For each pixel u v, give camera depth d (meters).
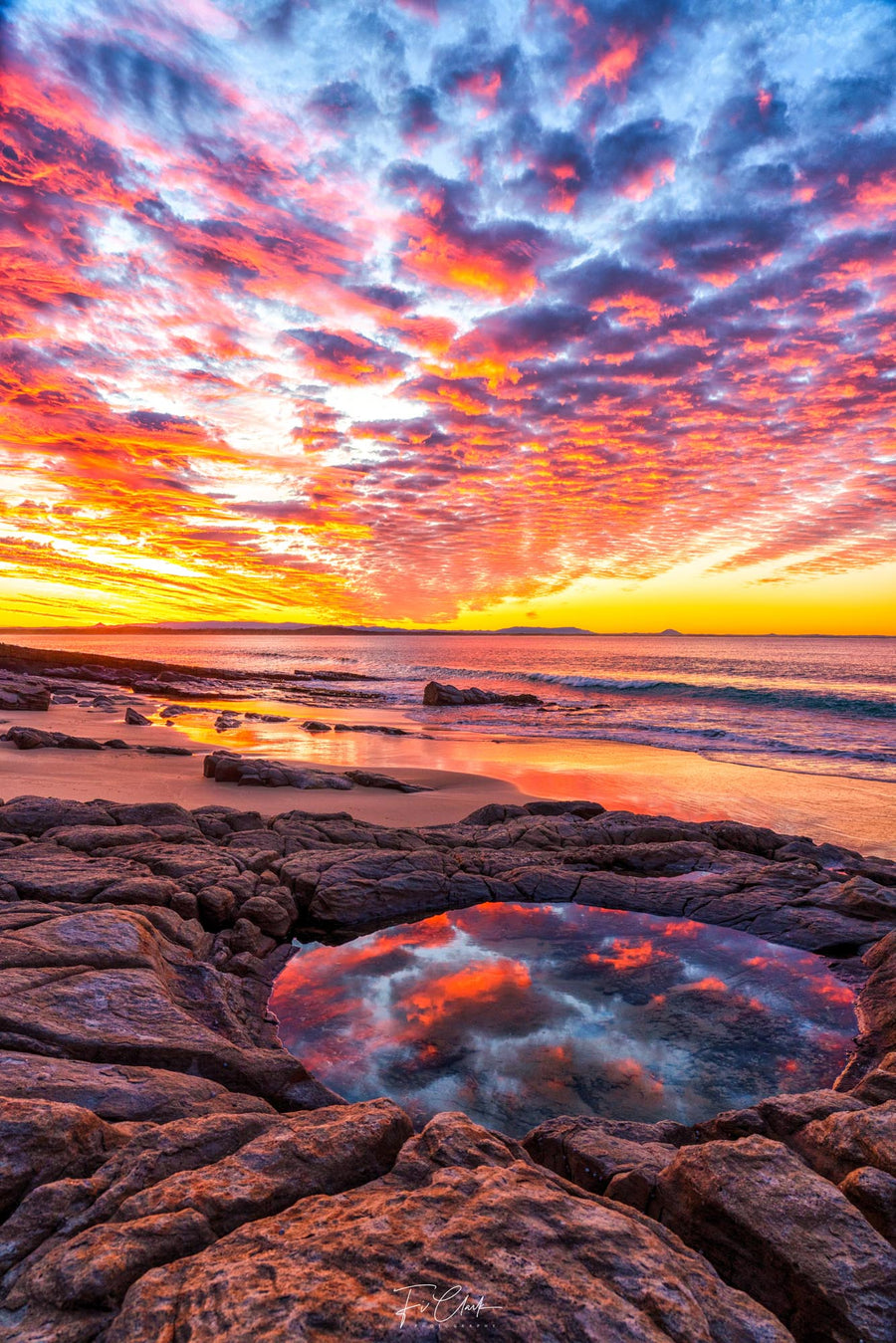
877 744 27.30
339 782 17.69
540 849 12.80
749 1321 2.66
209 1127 3.79
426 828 13.78
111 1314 2.51
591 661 99.00
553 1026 6.77
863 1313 2.78
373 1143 3.77
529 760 23.53
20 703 32.62
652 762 23.34
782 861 12.47
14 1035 4.88
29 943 6.18
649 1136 4.80
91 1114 3.65
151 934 7.10
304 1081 5.40
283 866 10.66
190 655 121.88
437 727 33.03
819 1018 7.02
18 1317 2.49
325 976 7.98
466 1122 3.96
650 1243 2.90
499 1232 2.86
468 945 8.93
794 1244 3.10
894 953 8.00
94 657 61.88
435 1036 6.61
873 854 13.84
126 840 11.02
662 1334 2.40
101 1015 5.32
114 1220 2.99
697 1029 6.77
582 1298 2.51
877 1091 4.64
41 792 15.32
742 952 8.72
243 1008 6.91
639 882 10.96
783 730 31.58
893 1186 3.39
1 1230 2.90
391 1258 2.70
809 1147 4.08
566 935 9.26
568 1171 4.42
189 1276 2.59
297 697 48.81
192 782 17.30
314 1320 2.36
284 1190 3.27
